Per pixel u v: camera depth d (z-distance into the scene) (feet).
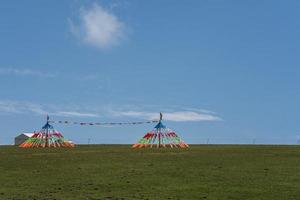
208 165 137.18
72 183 110.83
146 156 164.96
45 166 138.31
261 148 203.92
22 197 95.81
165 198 94.53
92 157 161.79
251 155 164.25
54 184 109.81
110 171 127.54
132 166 136.46
